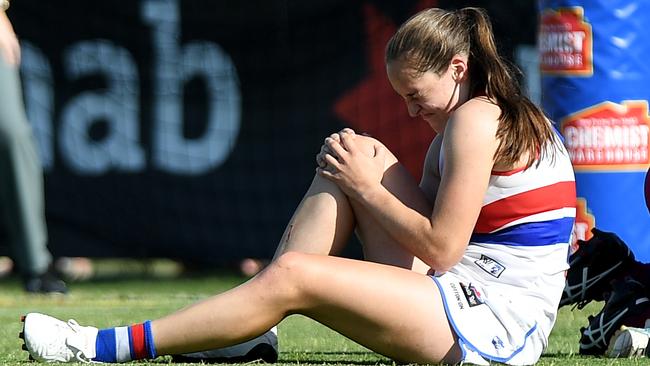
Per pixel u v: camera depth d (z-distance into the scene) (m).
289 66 28.91
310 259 10.77
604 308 13.19
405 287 10.84
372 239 11.59
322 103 28.88
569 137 21.30
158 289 26.98
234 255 29.22
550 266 11.41
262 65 28.98
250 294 10.80
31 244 24.25
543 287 11.32
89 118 28.70
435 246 11.05
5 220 26.97
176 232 29.03
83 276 30.30
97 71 28.69
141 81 28.80
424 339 10.83
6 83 23.69
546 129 11.43
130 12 28.64
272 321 10.91
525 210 11.27
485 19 11.62
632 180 21.12
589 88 21.17
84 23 28.62
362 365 11.58
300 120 28.95
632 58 21.12
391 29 28.48
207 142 29.03
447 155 11.10
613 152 21.12
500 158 11.10
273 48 28.91
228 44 28.94
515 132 11.09
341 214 11.47
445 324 10.84
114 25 28.66
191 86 28.94
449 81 11.45
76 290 26.77
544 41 21.69
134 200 28.88
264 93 29.02
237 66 28.97
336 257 10.99
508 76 11.43
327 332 16.08
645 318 12.84
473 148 11.00
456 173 11.02
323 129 28.89
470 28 11.52
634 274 13.45
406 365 11.13
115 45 28.70
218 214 29.09
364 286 10.73
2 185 24.11
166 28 28.78
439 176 12.14
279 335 15.73
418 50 11.30
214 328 10.92
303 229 11.48
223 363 11.66
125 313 19.50
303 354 13.34
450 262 11.13
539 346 11.19
